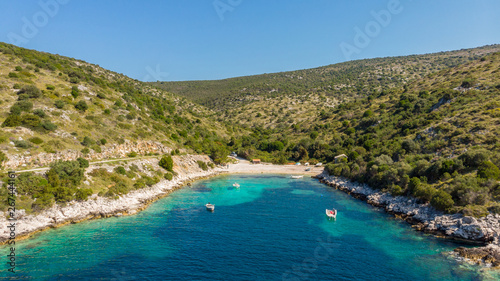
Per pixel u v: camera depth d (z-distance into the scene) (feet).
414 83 530.27
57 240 139.03
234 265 116.57
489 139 222.07
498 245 122.62
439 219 151.43
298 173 379.35
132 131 319.27
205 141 461.78
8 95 247.29
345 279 106.42
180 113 559.38
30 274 107.24
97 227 158.40
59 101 267.39
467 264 114.52
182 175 310.24
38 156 200.03
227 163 430.61
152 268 113.29
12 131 205.98
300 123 621.72
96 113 304.30
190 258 122.42
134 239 142.51
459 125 270.26
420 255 124.36
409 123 351.25
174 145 368.68
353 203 218.59
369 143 363.15
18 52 352.49
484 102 297.12
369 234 150.61
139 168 254.47
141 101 449.06
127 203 196.24
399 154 287.89
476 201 147.84
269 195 248.73
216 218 179.01
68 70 370.73
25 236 140.46
